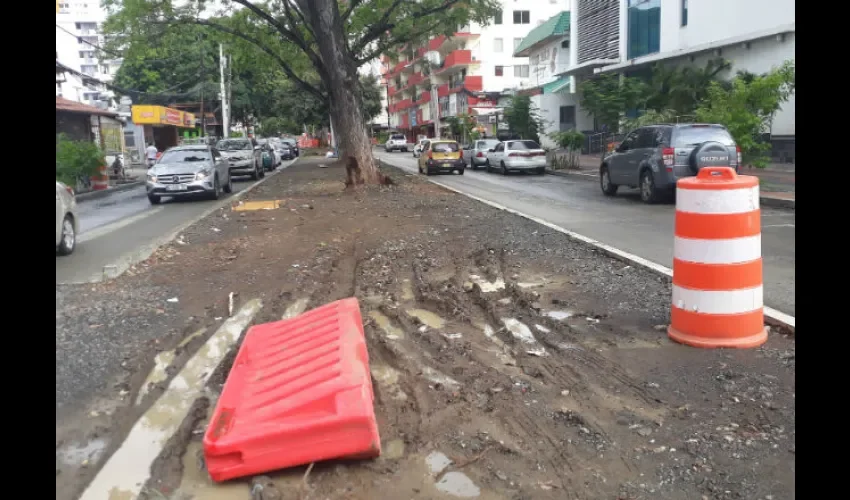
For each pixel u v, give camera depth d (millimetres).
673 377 4805
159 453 3967
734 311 5324
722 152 14602
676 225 5570
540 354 5434
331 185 23141
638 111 28141
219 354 5719
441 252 9953
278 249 10594
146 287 7988
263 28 26516
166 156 20531
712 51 24078
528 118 35438
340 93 20156
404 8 24484
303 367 4473
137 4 21547
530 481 3555
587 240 10375
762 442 3836
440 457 3822
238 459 3643
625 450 3832
